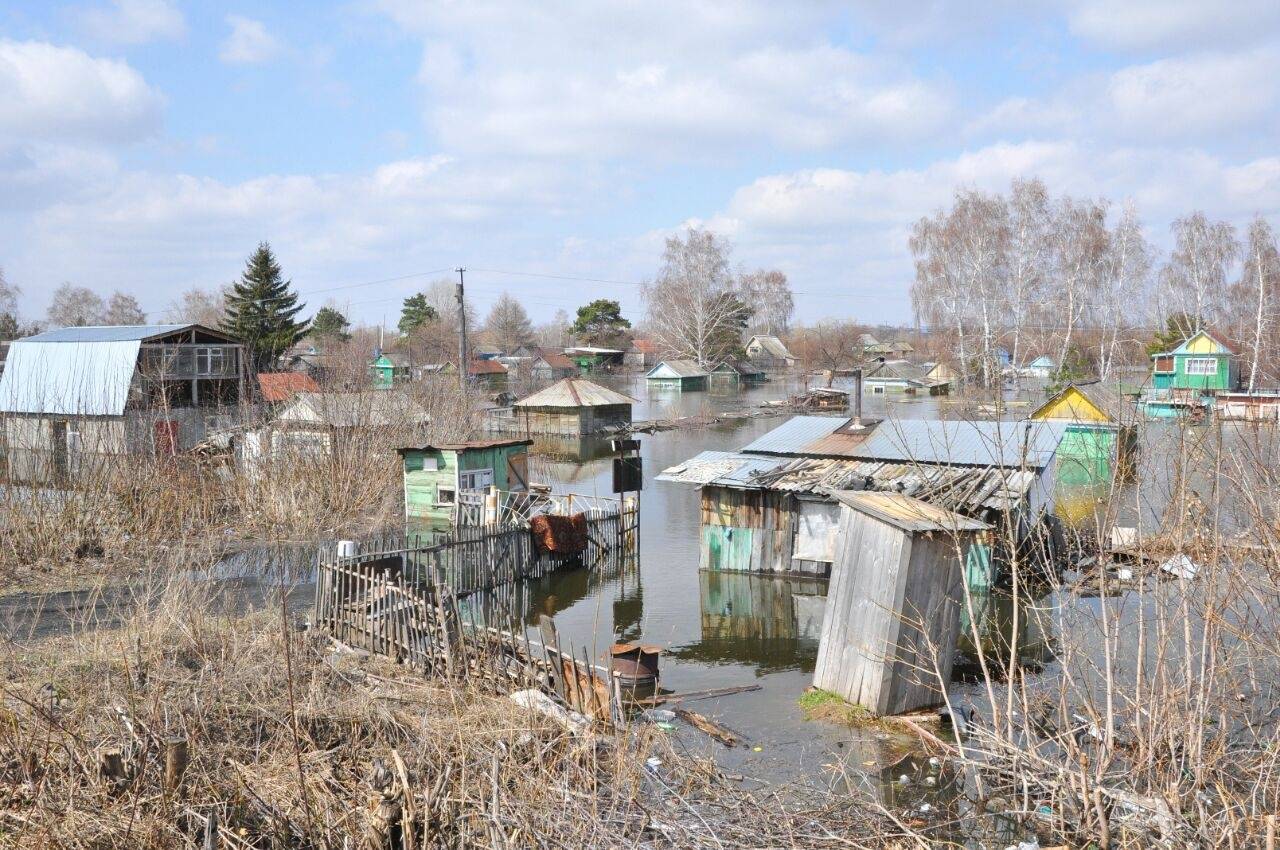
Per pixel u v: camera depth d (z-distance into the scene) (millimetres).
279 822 7207
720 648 14578
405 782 7055
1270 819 5961
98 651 11188
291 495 23109
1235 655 8477
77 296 108375
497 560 18203
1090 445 20469
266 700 9820
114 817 6910
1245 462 8328
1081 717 9445
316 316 84188
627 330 120438
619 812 7730
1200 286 49125
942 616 11266
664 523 25312
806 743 10211
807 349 99500
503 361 97062
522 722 9547
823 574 18703
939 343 60906
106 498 20562
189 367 32875
